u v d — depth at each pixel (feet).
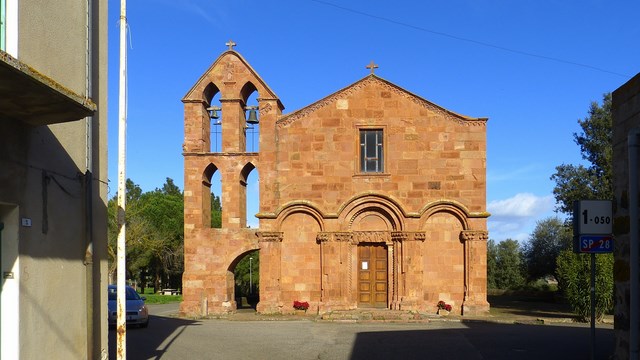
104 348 39.17
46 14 31.24
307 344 57.57
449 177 92.79
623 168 30.22
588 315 85.61
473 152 92.89
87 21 36.70
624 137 30.12
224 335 64.64
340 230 92.79
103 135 40.06
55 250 32.27
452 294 91.40
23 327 28.66
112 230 195.42
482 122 93.20
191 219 100.94
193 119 102.99
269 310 92.27
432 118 93.81
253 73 102.27
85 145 36.42
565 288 88.53
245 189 107.76
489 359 49.39
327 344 57.72
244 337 62.85
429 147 93.45
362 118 94.58
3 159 27.50
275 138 95.45
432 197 92.79
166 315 104.01
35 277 29.99
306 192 94.27
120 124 38.75
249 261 217.56
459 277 91.61
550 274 187.93
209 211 106.32
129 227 205.57
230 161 102.12
